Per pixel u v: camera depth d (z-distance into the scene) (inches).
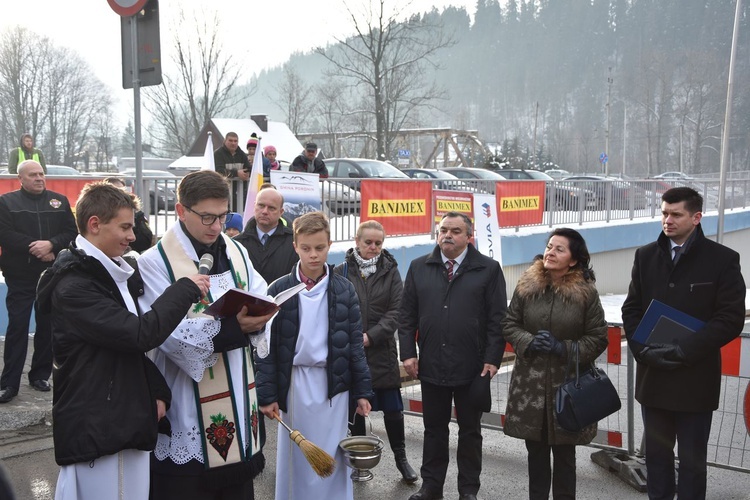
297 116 1678.2
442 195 467.5
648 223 722.8
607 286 685.3
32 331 329.7
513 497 192.9
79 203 116.6
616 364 215.6
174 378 125.3
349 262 207.6
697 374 166.6
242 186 395.5
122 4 250.8
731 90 659.4
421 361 188.5
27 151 438.3
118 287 117.9
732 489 199.9
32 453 207.0
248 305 122.7
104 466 113.5
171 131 1386.6
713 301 165.9
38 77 2434.8
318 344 158.2
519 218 572.4
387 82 1251.8
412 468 211.5
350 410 165.5
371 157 1503.4
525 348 170.6
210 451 124.3
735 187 967.0
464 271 185.6
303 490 157.9
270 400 155.5
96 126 2736.2
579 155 4303.6
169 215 369.7
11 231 233.0
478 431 186.4
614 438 212.2
